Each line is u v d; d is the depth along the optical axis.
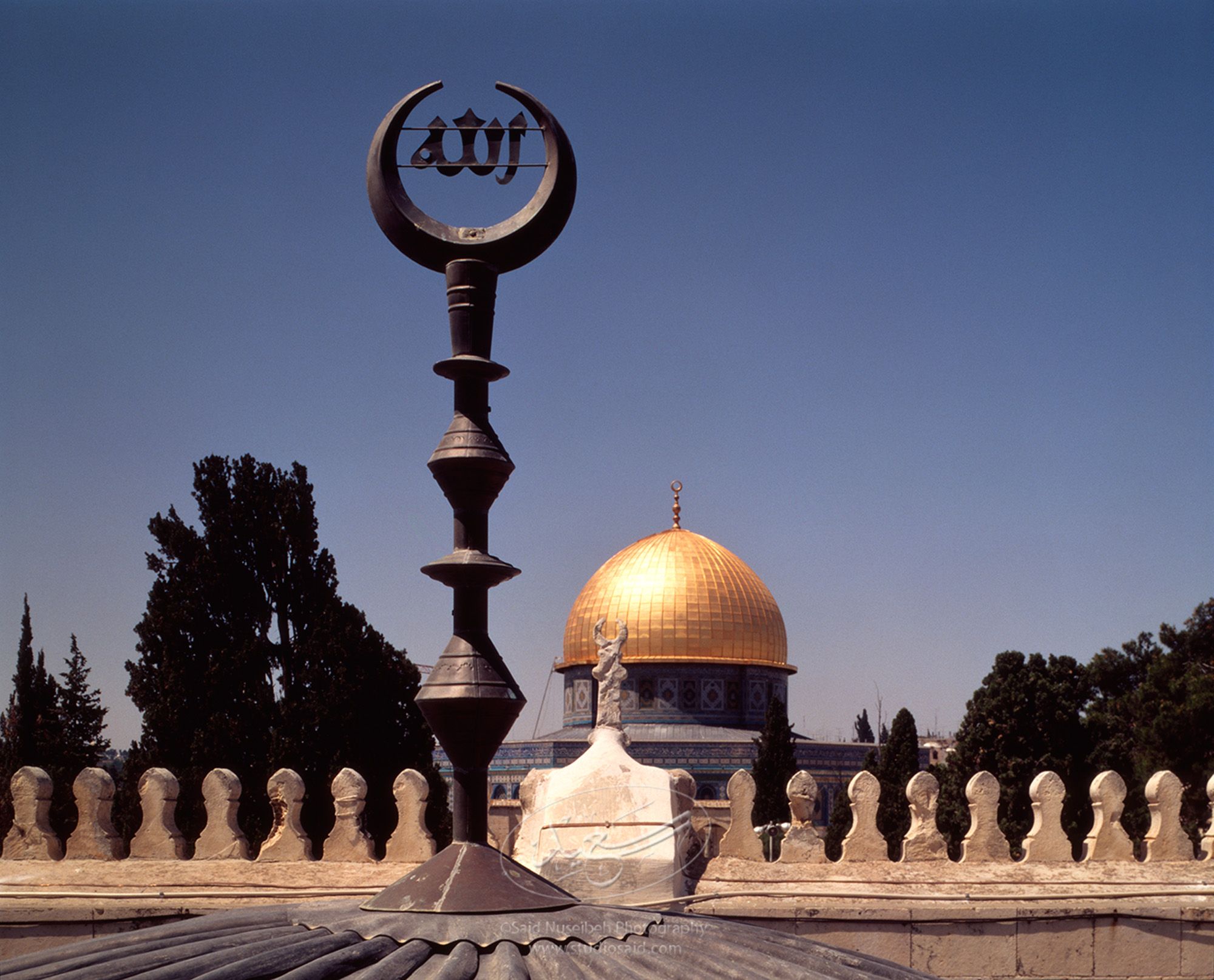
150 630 46.38
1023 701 52.81
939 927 14.38
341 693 44.25
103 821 15.55
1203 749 49.41
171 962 5.27
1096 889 14.95
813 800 15.73
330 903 6.25
